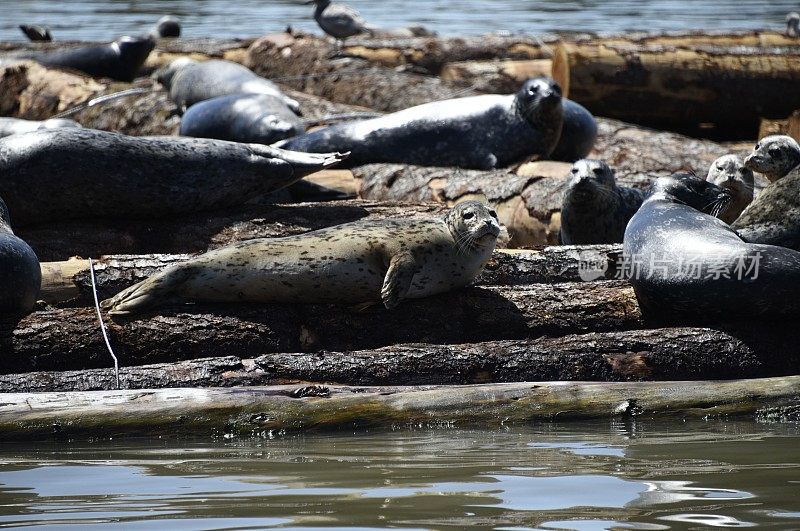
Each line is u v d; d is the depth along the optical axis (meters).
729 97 52.97
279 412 21.97
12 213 31.14
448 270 26.08
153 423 21.55
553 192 34.16
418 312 25.48
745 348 24.94
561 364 24.22
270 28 92.25
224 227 31.16
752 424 22.42
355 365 23.52
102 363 23.75
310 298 25.77
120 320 24.25
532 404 22.78
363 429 22.14
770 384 23.53
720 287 25.05
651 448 20.03
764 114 53.69
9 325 23.80
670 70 52.38
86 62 64.06
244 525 15.12
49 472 18.55
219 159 32.44
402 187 36.94
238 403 21.95
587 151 43.53
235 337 24.36
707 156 42.66
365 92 54.78
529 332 25.73
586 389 23.20
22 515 15.83
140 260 27.22
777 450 19.80
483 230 25.52
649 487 17.06
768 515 15.48
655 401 23.11
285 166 33.06
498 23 94.94
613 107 52.66
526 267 28.47
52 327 23.80
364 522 15.19
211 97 50.44
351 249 25.69
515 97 41.47
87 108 55.28
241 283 25.31
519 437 21.17
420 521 15.22
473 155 41.22
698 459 19.06
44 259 29.59
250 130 42.41
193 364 23.16
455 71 59.50
